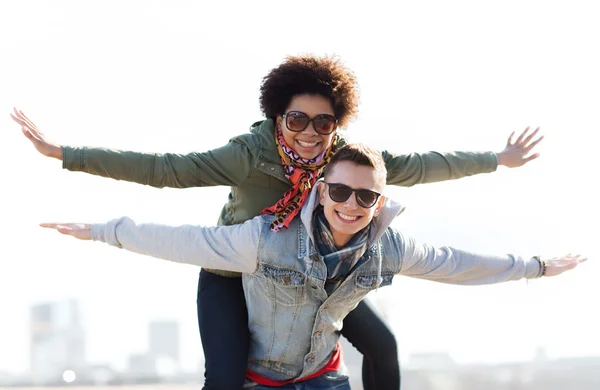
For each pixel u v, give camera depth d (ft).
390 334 15.21
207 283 14.92
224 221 15.10
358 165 13.38
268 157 14.46
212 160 14.29
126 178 14.03
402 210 13.93
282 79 14.61
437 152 15.60
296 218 14.03
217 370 14.05
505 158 15.97
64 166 13.83
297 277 13.76
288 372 14.48
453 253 14.51
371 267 13.99
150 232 13.52
